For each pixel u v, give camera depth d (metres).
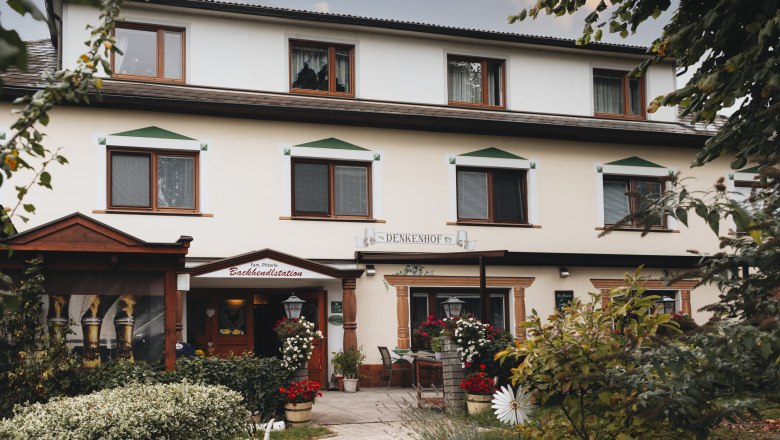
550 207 19.91
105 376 10.32
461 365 13.32
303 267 16.70
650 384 4.57
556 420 6.01
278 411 12.41
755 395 4.21
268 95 18.23
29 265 10.14
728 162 21.44
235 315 17.97
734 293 4.30
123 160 16.94
